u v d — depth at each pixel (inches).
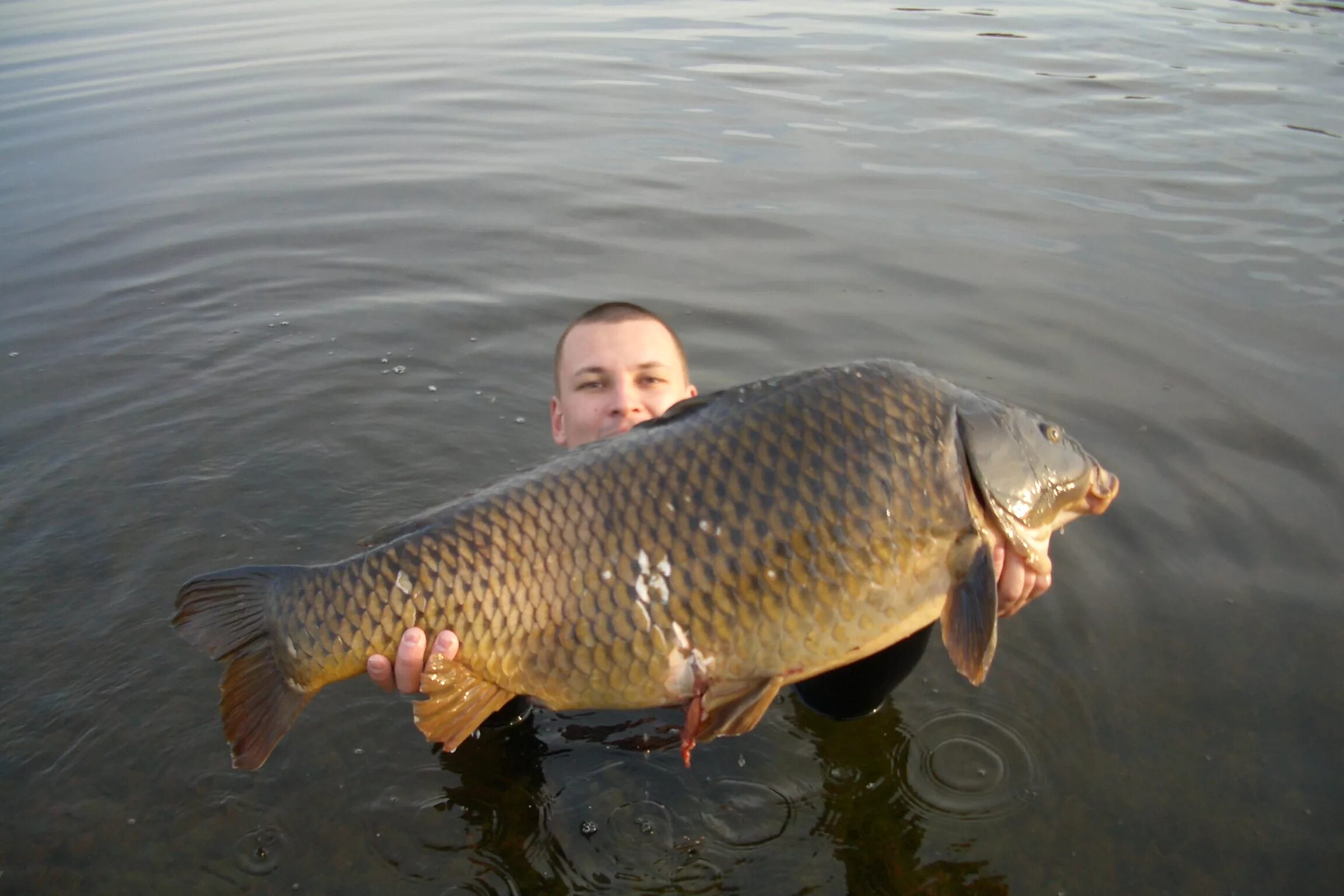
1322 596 53.3
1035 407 68.2
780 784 44.1
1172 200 98.6
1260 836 41.3
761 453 34.9
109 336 80.5
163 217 100.6
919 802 43.0
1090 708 47.4
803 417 35.2
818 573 34.5
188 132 124.5
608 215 98.9
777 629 34.7
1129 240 90.6
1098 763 44.7
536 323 81.4
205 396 73.1
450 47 168.1
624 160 112.3
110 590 55.1
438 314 82.8
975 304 80.7
